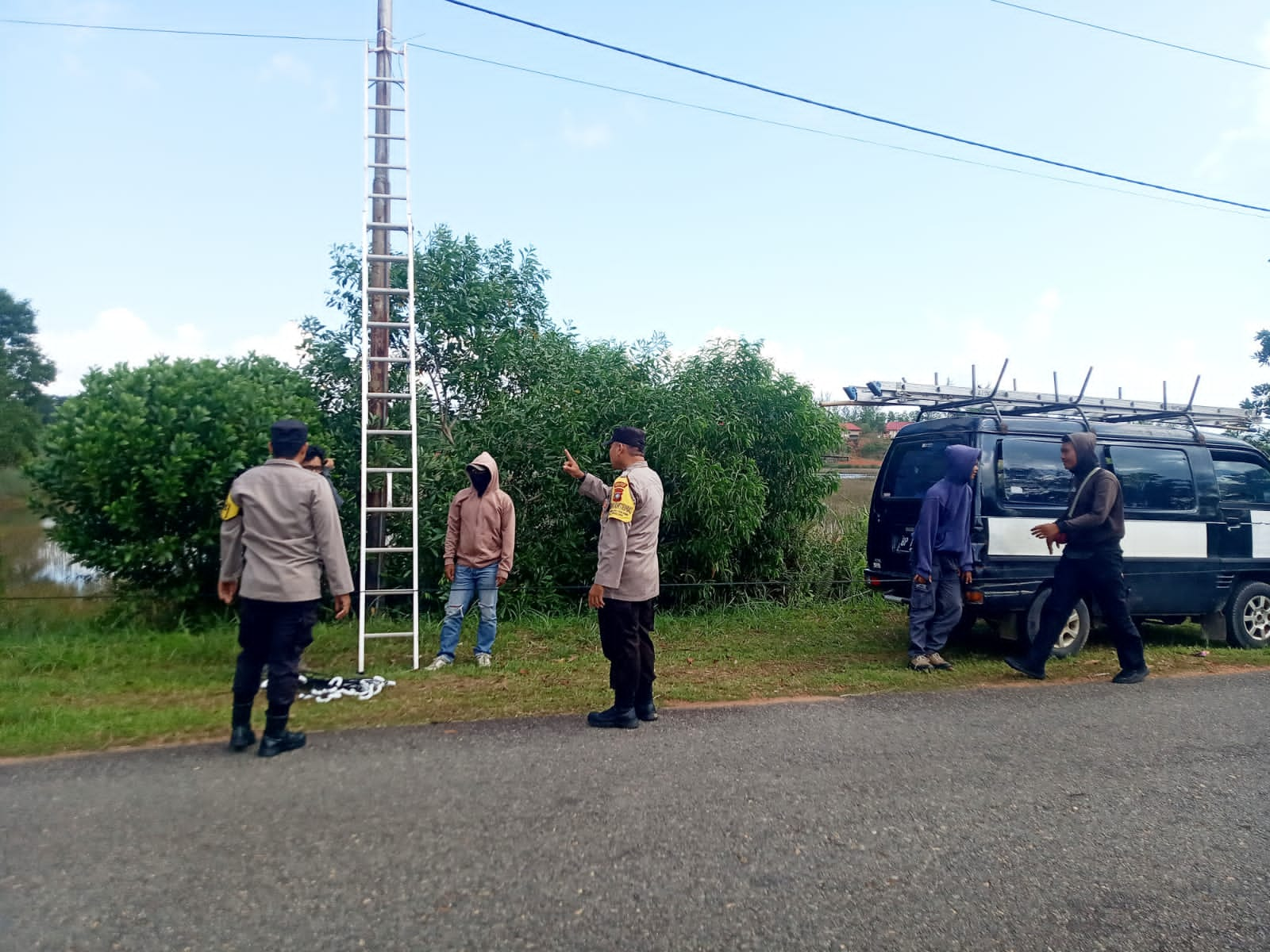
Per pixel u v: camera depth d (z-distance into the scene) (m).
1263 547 9.28
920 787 4.71
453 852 3.75
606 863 3.70
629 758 5.03
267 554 4.95
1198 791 4.77
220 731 5.35
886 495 9.20
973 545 7.94
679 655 8.16
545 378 10.38
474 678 7.00
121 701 6.10
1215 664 8.13
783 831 4.08
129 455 8.01
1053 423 8.51
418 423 9.88
